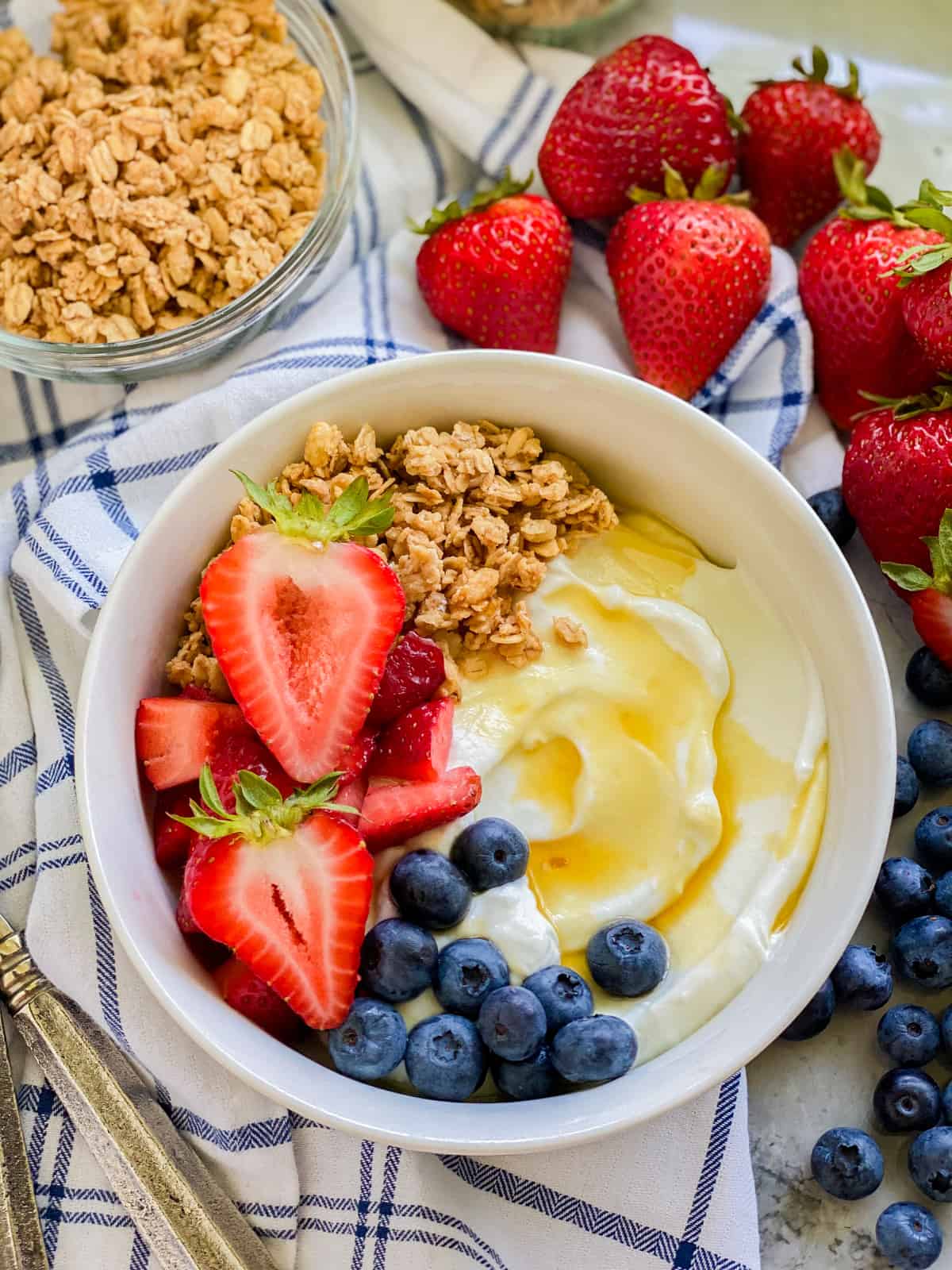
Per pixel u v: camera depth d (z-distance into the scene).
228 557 0.33
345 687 0.34
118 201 0.40
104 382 0.41
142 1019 0.37
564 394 0.36
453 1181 0.37
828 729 0.35
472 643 0.36
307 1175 0.37
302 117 0.42
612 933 0.34
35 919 0.37
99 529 0.39
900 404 0.38
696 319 0.40
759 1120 0.38
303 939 0.33
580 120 0.41
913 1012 0.37
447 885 0.34
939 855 0.38
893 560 0.40
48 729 0.39
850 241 0.40
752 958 0.34
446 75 0.43
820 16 0.45
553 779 0.36
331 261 0.43
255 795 0.33
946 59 0.45
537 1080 0.34
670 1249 0.36
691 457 0.36
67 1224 0.37
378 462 0.36
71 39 0.43
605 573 0.37
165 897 0.34
